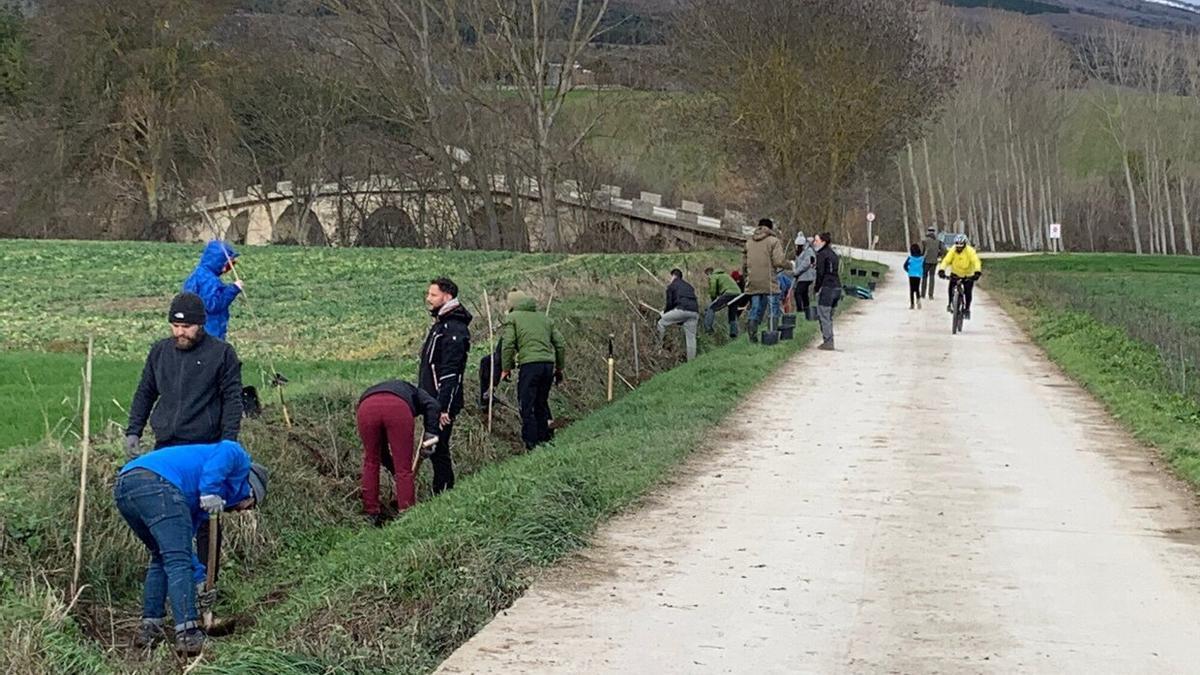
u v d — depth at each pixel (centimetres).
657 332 2509
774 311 2414
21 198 6562
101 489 989
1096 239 10206
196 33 6662
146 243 5412
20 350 2186
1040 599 794
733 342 2506
